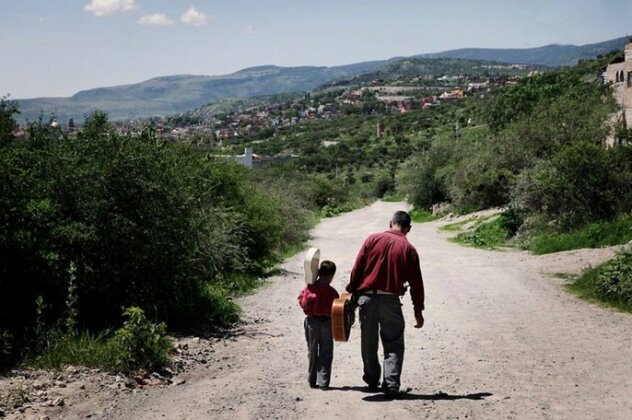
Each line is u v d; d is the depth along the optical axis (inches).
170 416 235.1
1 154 366.6
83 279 367.9
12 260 341.1
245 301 547.5
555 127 1457.9
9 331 323.0
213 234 541.3
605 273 486.3
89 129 406.9
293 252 992.9
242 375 302.2
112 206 383.2
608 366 297.4
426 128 6791.3
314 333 274.1
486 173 1546.5
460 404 243.8
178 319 422.6
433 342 366.3
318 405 246.2
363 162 5546.3
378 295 252.1
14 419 224.2
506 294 523.5
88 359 298.7
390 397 251.6
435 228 1467.8
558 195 904.3
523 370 296.8
